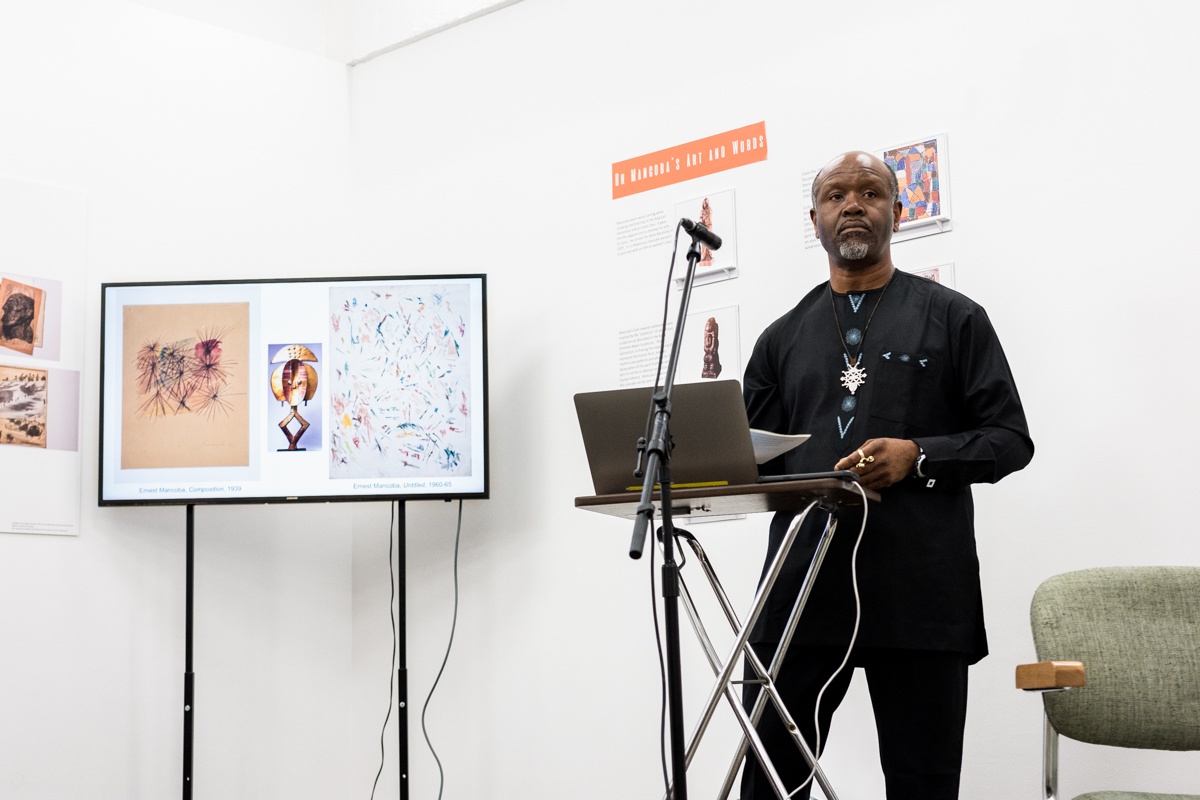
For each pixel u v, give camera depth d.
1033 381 3.11
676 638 1.94
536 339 4.17
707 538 3.65
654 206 3.94
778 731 2.41
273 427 3.93
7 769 3.65
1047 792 2.16
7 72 3.95
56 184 4.00
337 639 4.41
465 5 4.52
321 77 4.74
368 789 4.31
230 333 3.96
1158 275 2.96
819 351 2.54
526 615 4.05
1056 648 2.20
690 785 3.56
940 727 2.28
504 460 4.18
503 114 4.39
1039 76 3.20
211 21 4.59
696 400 2.15
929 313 2.46
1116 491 2.96
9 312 3.83
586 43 4.21
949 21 3.38
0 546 3.73
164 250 4.22
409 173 4.61
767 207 3.68
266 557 4.29
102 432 3.88
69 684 3.81
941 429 2.41
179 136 4.32
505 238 4.31
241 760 4.13
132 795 3.89
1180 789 2.76
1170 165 2.97
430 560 4.32
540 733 3.95
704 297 3.78
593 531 3.93
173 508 4.11
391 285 4.01
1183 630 2.23
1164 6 3.03
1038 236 3.14
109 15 4.21
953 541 2.33
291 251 4.54
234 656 4.16
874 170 2.53
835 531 2.36
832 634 2.34
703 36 3.91
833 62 3.60
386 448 3.93
